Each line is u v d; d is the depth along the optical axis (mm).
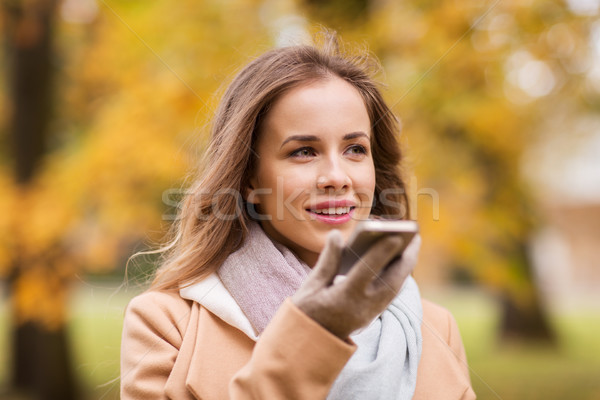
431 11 3738
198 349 1171
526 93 4551
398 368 1179
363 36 3641
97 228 4152
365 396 1125
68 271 4184
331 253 973
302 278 1208
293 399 966
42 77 5242
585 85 4535
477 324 10555
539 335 8391
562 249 18672
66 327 5586
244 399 974
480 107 4023
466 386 1283
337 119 1178
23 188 4383
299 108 1179
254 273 1204
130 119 3812
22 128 5141
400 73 3805
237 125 1220
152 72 3820
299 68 1215
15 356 5832
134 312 1271
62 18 5145
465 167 4316
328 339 963
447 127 4160
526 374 6562
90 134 4277
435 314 1473
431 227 4242
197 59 3727
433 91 3852
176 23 3771
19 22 5168
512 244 5148
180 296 1289
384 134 1502
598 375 6410
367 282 939
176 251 1457
